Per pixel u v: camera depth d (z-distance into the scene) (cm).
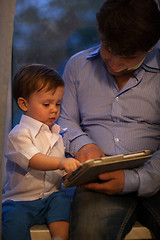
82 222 101
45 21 184
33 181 123
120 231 101
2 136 100
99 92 138
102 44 116
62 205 119
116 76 135
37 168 116
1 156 101
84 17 185
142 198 115
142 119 131
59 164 113
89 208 104
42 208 119
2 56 97
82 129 148
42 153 123
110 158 91
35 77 125
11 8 97
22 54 182
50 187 126
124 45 105
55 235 110
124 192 109
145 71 133
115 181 105
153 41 109
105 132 134
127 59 113
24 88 126
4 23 96
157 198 114
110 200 107
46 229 115
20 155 117
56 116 132
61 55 187
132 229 113
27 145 120
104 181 110
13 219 113
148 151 100
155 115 132
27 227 114
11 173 128
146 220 113
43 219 119
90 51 148
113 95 135
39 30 184
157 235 109
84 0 183
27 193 123
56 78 127
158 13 107
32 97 126
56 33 185
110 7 106
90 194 110
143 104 131
